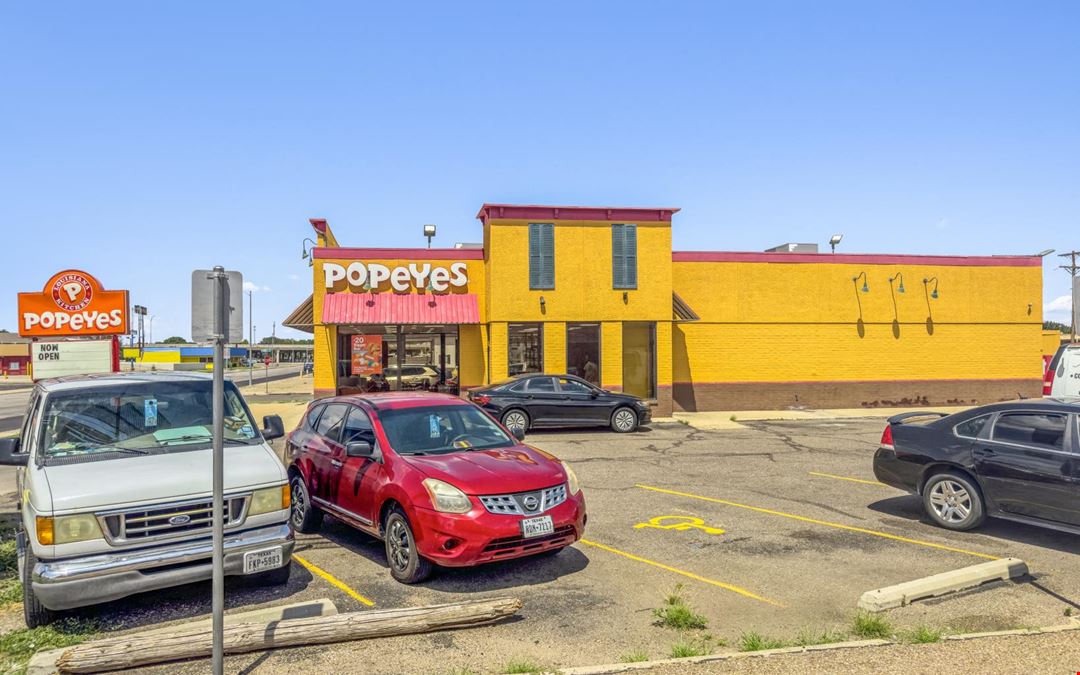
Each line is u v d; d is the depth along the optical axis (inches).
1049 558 278.5
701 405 902.4
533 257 821.9
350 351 841.5
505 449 286.8
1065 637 193.8
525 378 679.7
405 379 848.9
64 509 208.8
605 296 831.7
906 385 941.2
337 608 229.8
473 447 286.8
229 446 257.9
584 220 831.7
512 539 245.0
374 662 185.9
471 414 312.0
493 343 813.9
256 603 235.9
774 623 214.7
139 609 231.6
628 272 836.0
